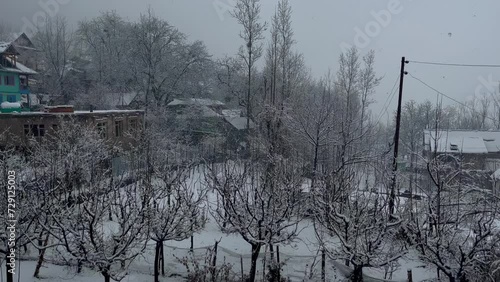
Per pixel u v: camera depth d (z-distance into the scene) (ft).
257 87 128.67
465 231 42.01
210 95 156.97
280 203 39.50
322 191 42.86
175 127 125.39
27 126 82.17
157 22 139.44
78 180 49.88
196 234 52.11
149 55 138.41
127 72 143.84
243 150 103.65
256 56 140.67
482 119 164.14
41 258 37.19
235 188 41.16
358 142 85.76
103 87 138.21
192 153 99.66
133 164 69.15
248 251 47.57
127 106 136.46
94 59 152.56
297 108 92.58
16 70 127.75
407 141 147.02
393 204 43.11
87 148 66.28
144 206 37.01
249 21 125.08
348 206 38.55
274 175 44.68
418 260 43.11
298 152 77.66
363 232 34.76
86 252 31.27
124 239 34.42
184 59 144.97
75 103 137.90
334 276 41.09
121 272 38.42
